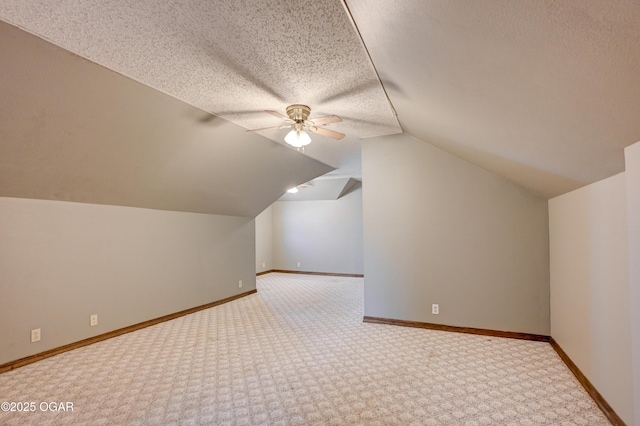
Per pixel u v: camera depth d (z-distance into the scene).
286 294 5.83
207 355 2.99
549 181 2.60
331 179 7.39
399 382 2.45
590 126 1.34
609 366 1.95
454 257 3.63
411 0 1.10
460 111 2.05
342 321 4.07
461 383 2.43
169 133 3.09
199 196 4.43
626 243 1.72
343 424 1.94
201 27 1.68
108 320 3.51
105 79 2.26
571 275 2.60
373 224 3.98
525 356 2.92
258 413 2.05
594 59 0.91
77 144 2.65
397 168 3.88
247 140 3.83
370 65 2.11
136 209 3.87
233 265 5.48
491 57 1.21
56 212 3.08
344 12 1.53
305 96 2.63
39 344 2.90
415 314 3.78
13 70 1.94
